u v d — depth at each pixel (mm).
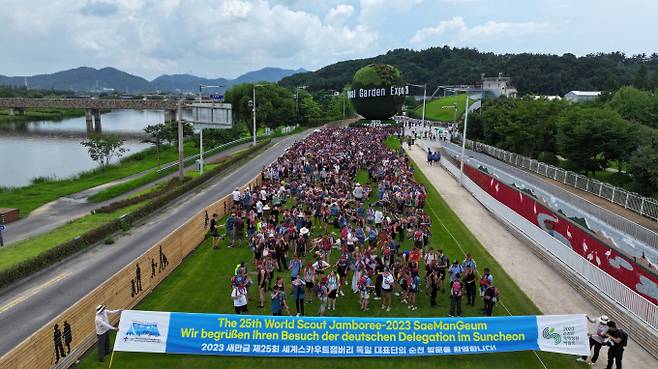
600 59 197875
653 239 25438
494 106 78625
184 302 19141
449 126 109812
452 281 18562
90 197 45375
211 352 15242
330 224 29469
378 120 111625
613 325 14680
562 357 15875
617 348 14531
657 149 35500
